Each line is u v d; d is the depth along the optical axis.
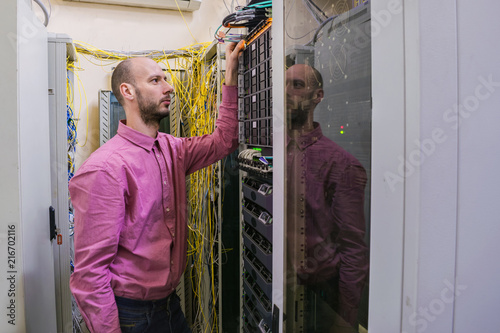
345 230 0.77
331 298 0.81
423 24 0.43
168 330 1.27
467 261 0.47
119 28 2.19
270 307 1.10
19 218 0.96
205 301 1.92
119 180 1.09
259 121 1.23
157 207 1.24
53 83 1.43
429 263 0.45
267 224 1.12
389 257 0.49
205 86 1.91
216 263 1.81
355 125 0.71
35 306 1.12
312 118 0.82
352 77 0.72
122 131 1.21
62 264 1.46
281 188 0.80
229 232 1.77
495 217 0.48
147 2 2.16
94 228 1.05
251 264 1.29
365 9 0.67
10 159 0.95
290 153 0.80
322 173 0.82
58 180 1.45
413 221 0.45
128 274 1.16
